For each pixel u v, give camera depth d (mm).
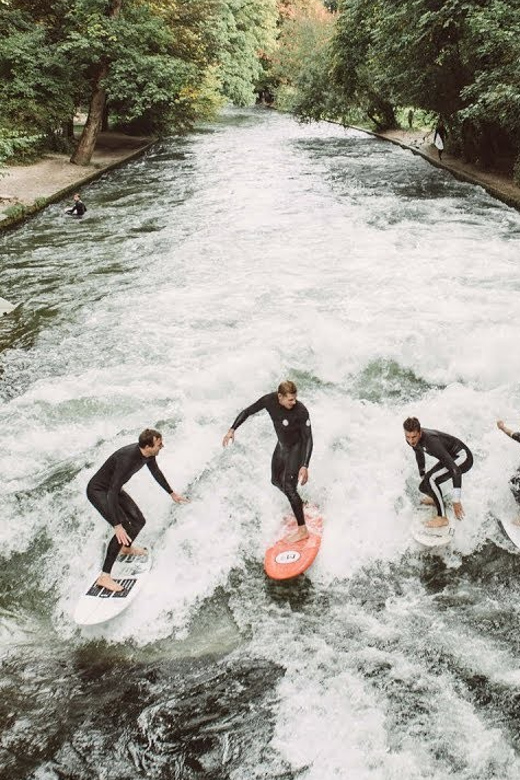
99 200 19203
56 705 4211
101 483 5094
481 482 6020
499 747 3734
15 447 6820
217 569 5281
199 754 3838
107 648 4645
